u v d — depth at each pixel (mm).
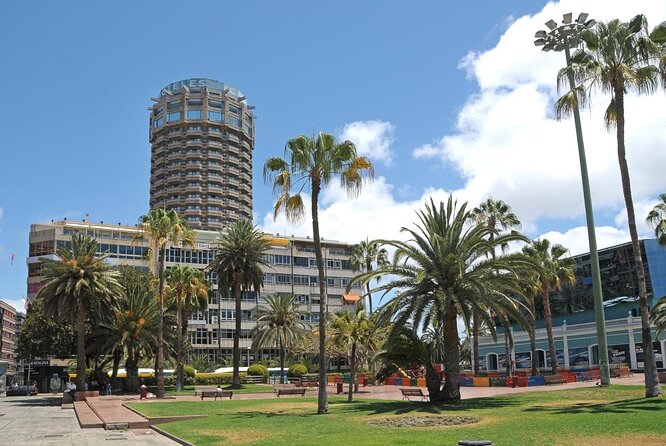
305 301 117438
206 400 41844
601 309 35062
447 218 31375
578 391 31656
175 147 142500
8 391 70375
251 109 159125
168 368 77312
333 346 46750
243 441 18281
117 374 65500
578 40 29031
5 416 36312
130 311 58000
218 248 64500
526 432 17203
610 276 81875
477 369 50969
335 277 122312
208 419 26297
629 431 16359
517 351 77125
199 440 19219
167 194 140875
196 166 140750
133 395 53719
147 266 103562
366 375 57469
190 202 138250
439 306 29031
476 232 29859
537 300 89875
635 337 60938
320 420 23781
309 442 17047
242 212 145375
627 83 26516
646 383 25516
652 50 25609
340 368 93000
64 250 51844
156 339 58375
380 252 87562
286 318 68875
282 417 25984
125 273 66312
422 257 29594
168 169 142000
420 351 30828
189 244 51375
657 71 26359
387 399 35719
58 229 100875
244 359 109438
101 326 58000
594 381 44438
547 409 24047
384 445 15688
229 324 109375
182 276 59562
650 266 77562
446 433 17906
